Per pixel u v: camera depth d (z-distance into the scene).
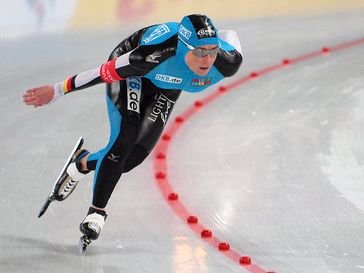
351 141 20.02
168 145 20.06
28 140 19.94
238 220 15.33
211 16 33.00
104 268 13.20
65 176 14.47
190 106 23.47
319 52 29.19
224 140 20.42
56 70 25.53
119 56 13.42
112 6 31.95
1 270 13.12
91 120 21.66
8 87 23.94
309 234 14.59
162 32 13.02
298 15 34.03
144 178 17.67
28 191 16.73
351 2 36.00
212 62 12.61
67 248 14.02
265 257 13.59
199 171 18.20
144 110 13.95
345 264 13.26
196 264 13.30
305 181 17.42
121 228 14.95
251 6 34.28
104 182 13.37
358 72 26.66
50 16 30.86
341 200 16.27
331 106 23.06
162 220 15.34
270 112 22.70
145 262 13.42
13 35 29.05
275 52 29.11
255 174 17.95
